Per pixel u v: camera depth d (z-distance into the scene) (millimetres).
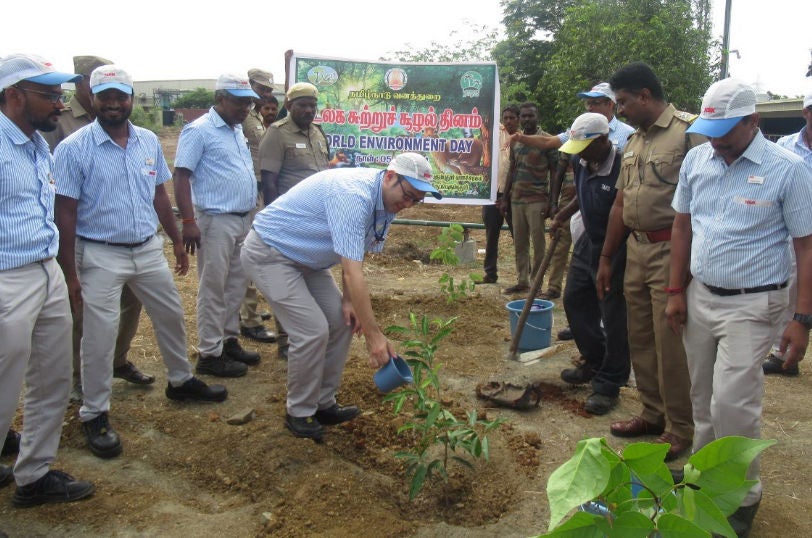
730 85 2889
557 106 15305
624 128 5230
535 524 3254
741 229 2963
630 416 4418
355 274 3465
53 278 3191
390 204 3578
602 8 14312
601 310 4465
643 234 3750
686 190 3277
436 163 8344
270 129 5254
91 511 3270
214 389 4488
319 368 3834
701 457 1360
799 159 2875
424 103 8266
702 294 3176
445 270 8844
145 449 3883
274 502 3367
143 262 4016
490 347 5746
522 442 4012
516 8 25109
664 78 13234
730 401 3025
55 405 3258
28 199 3039
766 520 3336
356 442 3938
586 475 1219
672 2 14000
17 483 3273
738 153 2979
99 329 3779
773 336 3025
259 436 3930
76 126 4562
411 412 4320
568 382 4945
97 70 3699
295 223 3717
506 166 8680
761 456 3980
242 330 5883
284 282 3752
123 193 3826
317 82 8211
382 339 3486
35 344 3186
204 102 44844
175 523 3193
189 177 4648
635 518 1279
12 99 2996
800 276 2918
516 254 7398
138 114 33219
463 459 3492
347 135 8336
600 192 4285
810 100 5117
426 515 3371
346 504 3316
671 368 3732
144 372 5008
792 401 4758
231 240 4797
